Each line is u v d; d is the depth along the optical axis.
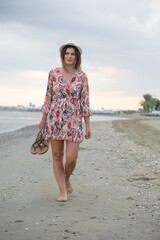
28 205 3.71
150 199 3.93
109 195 4.14
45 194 4.23
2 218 3.19
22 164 7.20
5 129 25.69
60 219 3.11
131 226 2.89
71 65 3.85
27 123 39.94
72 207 3.58
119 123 32.22
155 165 6.56
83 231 2.75
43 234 2.67
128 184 4.86
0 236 2.64
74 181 5.05
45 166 6.70
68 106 3.79
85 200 3.89
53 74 3.84
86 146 10.04
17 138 16.09
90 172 5.84
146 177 5.34
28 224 2.96
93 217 3.18
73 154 3.85
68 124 3.79
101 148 9.61
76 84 3.81
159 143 11.27
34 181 5.18
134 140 12.53
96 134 16.06
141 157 7.77
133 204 3.70
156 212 3.36
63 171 4.01
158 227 2.87
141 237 2.60
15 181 5.32
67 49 3.79
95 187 4.61
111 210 3.44
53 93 3.90
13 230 2.79
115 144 10.86
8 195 4.29
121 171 5.98
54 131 3.79
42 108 3.96
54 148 3.92
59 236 2.62
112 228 2.83
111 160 7.29
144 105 124.31
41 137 4.03
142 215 3.25
